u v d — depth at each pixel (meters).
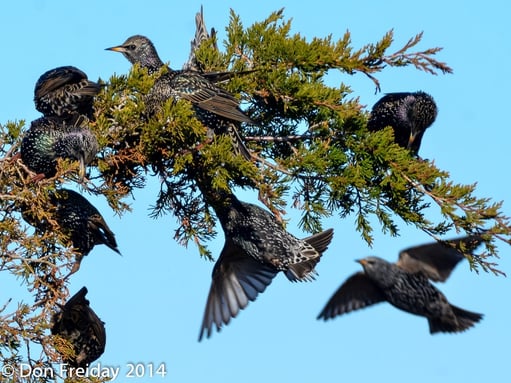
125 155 13.80
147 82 14.30
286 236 13.88
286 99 14.45
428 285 11.98
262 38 14.80
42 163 13.82
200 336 13.69
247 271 14.05
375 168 14.48
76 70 14.74
